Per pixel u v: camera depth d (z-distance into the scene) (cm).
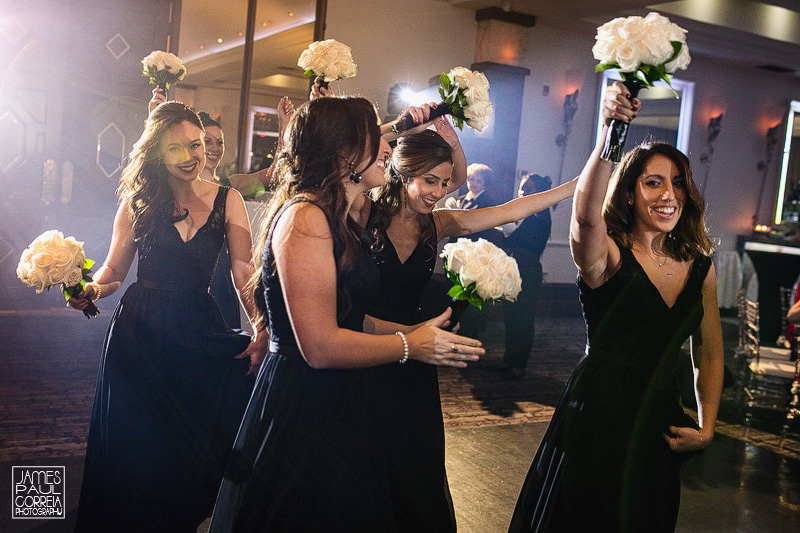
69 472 306
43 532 250
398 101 809
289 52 746
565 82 924
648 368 196
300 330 151
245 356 236
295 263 150
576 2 775
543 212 556
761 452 415
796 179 1133
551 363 617
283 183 165
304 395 164
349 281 160
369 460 167
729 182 1074
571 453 194
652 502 194
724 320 955
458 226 226
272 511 161
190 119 232
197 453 223
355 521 163
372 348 155
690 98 1016
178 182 236
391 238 207
